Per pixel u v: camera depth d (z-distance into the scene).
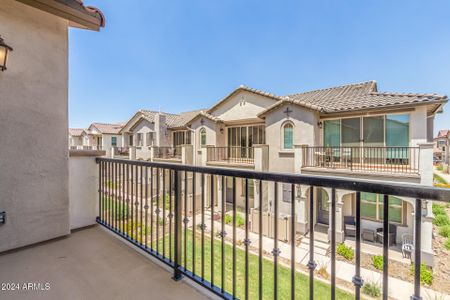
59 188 2.76
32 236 2.52
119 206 3.02
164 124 17.00
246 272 1.65
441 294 5.05
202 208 1.97
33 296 1.68
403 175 6.76
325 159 9.21
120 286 1.84
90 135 27.55
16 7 2.40
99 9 2.77
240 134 13.20
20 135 2.43
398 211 7.95
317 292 4.55
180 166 2.00
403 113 8.01
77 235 2.89
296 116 9.53
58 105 2.75
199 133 13.83
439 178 17.72
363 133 8.80
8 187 2.35
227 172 1.69
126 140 20.92
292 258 1.39
